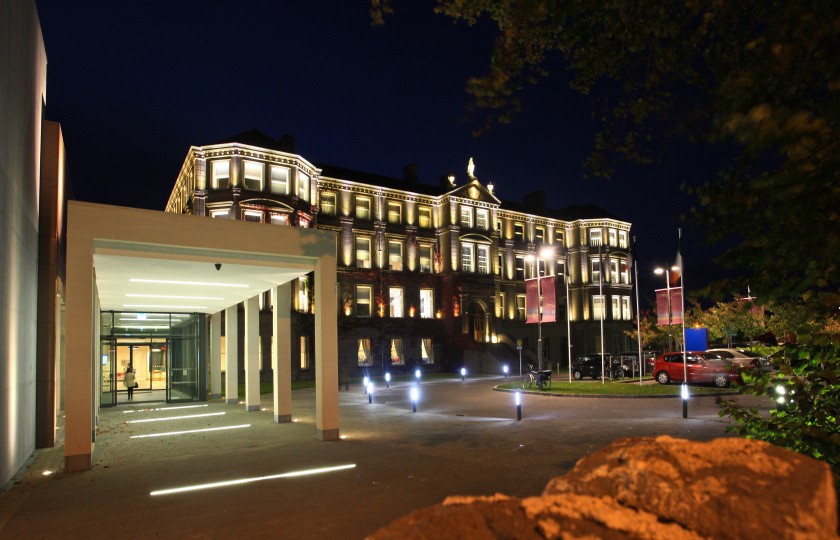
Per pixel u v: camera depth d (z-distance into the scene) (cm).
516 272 4997
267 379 3325
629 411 1727
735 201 374
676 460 204
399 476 905
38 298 1295
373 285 4097
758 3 408
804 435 396
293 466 1006
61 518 720
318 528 652
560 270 5288
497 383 3195
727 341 3791
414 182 4700
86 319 1057
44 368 1288
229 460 1078
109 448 1244
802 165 310
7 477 923
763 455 201
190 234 1191
